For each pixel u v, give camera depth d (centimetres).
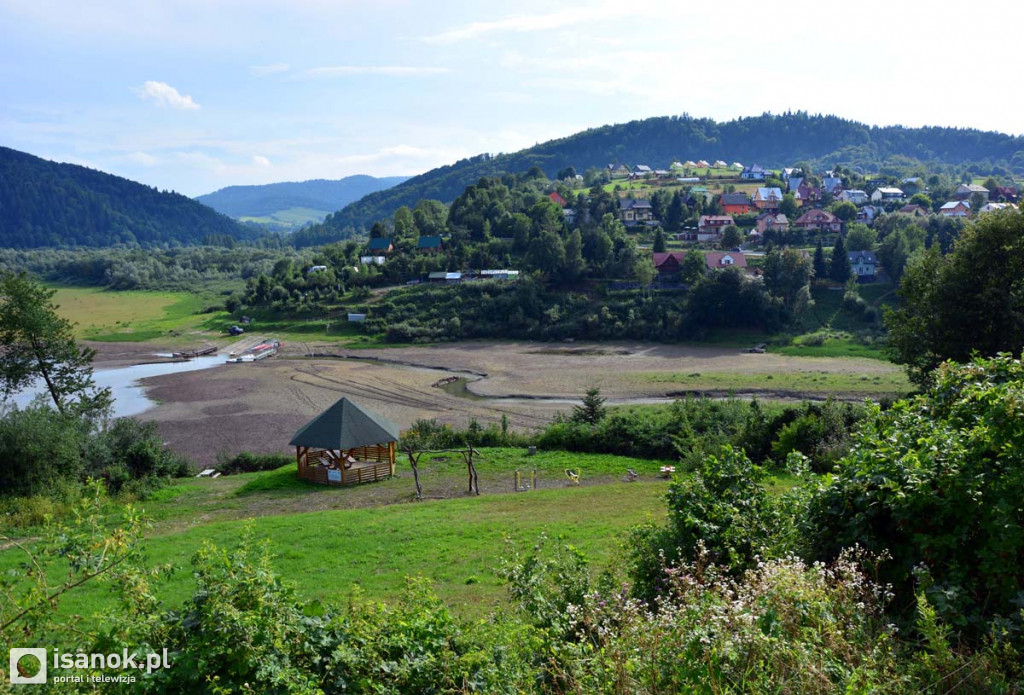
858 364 7356
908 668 573
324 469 3259
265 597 621
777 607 587
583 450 3906
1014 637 601
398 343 9756
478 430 4225
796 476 944
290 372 7762
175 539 2122
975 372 890
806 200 17275
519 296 10506
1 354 3544
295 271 13725
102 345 9725
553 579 896
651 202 16088
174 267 18662
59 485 2572
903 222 12712
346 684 615
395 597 1509
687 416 3847
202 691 566
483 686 652
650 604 828
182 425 5347
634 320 9662
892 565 738
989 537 675
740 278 9288
